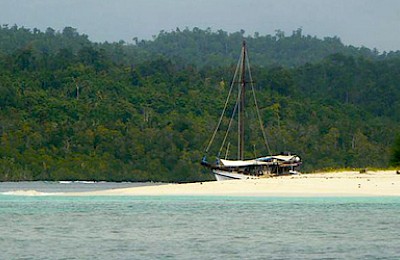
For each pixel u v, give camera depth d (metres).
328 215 135.75
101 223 125.50
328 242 106.00
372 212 139.75
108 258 93.69
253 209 145.12
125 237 110.50
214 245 103.25
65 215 136.50
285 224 124.19
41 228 119.75
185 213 139.38
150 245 103.19
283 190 173.62
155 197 169.50
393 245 103.38
